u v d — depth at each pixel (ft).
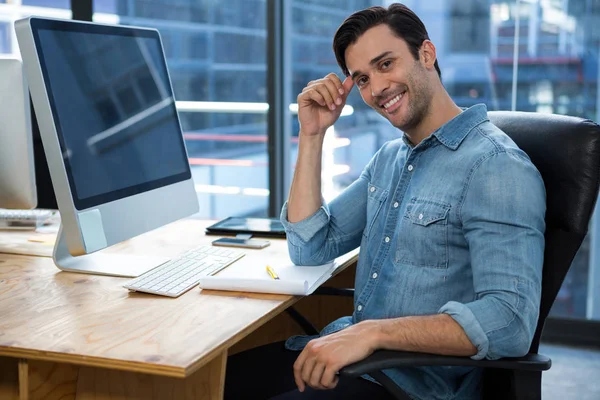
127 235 5.40
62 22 5.09
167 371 3.56
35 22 4.83
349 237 5.63
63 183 4.88
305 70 11.66
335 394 4.65
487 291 4.24
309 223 5.43
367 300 5.04
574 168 4.54
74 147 4.99
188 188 6.27
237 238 6.24
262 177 13.93
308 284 4.83
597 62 9.93
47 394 4.16
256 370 5.24
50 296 4.72
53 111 4.85
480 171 4.53
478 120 4.85
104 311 4.40
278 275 5.16
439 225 4.66
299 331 6.63
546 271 4.55
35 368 4.05
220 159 13.99
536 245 4.33
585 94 10.05
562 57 10.06
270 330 6.57
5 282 5.05
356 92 12.09
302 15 11.57
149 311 4.40
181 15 12.66
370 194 5.44
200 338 3.92
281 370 5.21
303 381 4.11
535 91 10.28
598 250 10.32
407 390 4.63
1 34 13.67
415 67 4.92
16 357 4.12
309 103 5.48
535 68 10.23
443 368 4.67
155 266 5.39
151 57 6.10
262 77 12.64
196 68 12.87
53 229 6.72
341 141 12.26
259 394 4.93
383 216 5.20
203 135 13.79
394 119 5.00
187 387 4.09
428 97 4.98
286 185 10.61
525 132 4.93
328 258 5.56
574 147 4.57
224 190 14.16
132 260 5.56
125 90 5.66
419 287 4.72
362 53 4.94
